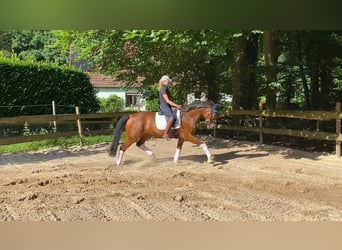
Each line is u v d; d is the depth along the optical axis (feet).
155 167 27.71
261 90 46.78
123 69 50.62
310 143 38.24
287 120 45.83
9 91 50.85
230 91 54.75
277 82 42.52
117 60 47.93
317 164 28.50
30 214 17.12
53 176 24.85
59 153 35.29
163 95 27.73
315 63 44.19
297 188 21.57
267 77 40.81
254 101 46.24
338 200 19.33
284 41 45.09
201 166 28.02
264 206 18.37
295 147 36.78
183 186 22.26
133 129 27.84
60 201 19.34
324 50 43.21
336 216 16.67
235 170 26.53
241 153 33.96
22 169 27.45
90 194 20.62
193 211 17.65
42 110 53.88
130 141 28.07
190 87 55.06
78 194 20.62
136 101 88.89
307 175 24.84
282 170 26.40
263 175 24.90
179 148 29.01
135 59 47.37
